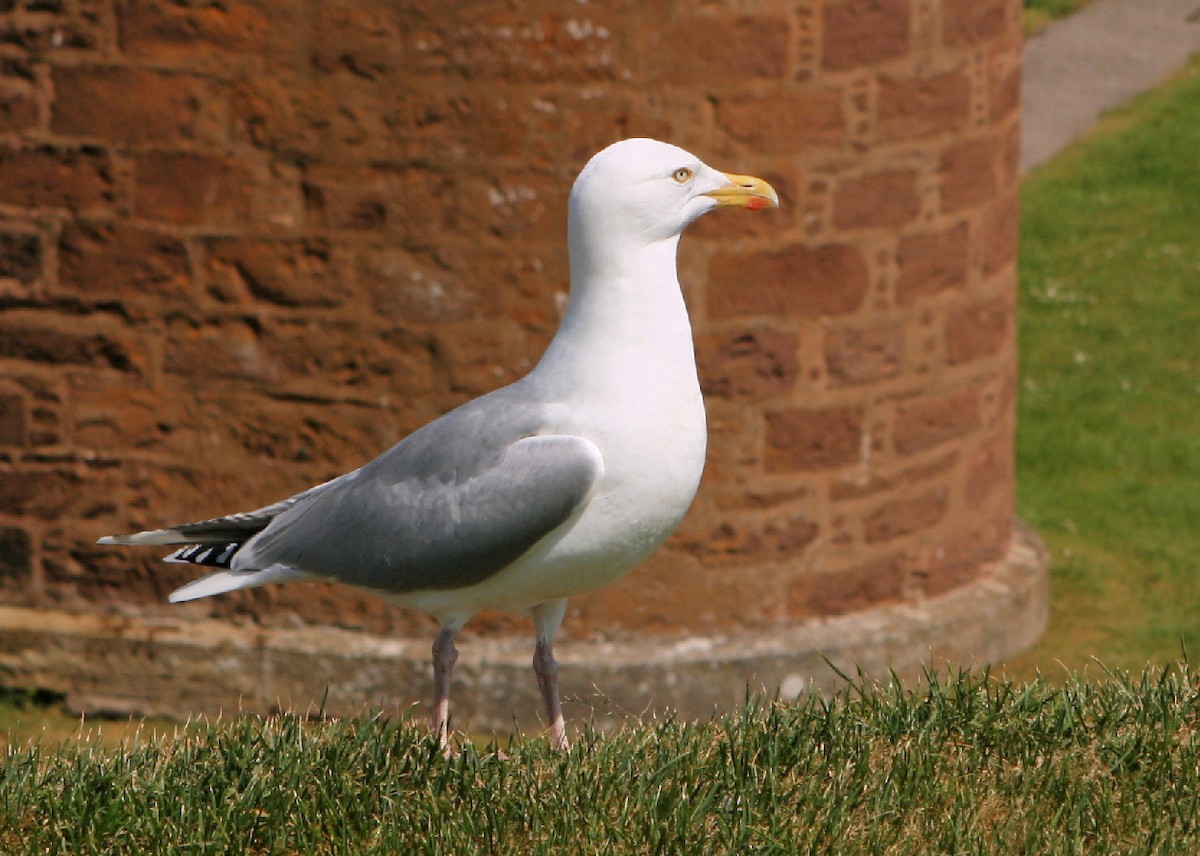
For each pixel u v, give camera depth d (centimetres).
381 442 1266
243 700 1288
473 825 652
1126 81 3244
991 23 1340
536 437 719
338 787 684
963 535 1402
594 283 724
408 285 1241
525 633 1277
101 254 1270
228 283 1259
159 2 1223
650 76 1209
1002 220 1399
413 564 746
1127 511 1733
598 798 673
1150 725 739
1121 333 2258
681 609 1292
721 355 1268
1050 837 649
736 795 670
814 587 1319
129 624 1307
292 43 1216
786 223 1259
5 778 709
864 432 1316
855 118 1262
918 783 687
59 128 1257
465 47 1201
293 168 1237
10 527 1320
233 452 1284
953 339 1357
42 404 1299
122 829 667
